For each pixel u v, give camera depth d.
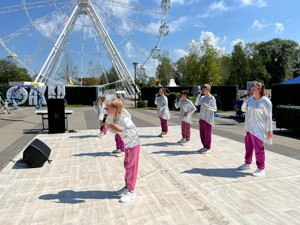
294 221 3.64
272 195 4.50
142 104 29.16
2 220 3.77
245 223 3.59
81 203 4.28
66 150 7.99
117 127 4.25
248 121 5.63
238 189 4.77
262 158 5.49
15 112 23.97
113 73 62.28
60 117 11.23
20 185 5.11
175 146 8.42
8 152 7.98
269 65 64.62
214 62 40.03
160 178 5.39
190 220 3.69
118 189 4.79
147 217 3.79
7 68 59.84
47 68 35.97
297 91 17.61
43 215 3.90
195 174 5.62
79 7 36.66
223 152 7.55
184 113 8.58
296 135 10.53
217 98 24.77
